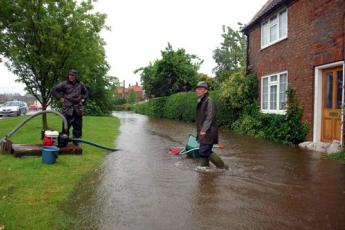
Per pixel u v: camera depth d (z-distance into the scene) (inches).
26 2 498.3
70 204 210.1
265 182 269.4
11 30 515.2
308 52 497.0
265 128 589.3
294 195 235.6
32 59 518.3
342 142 410.9
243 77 716.0
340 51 423.8
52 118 916.6
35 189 234.2
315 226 181.6
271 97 632.4
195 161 354.6
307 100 498.9
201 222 185.6
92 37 559.5
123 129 738.2
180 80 1453.0
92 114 1305.4
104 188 246.5
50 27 503.2
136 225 180.5
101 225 179.5
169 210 203.0
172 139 550.3
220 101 800.9
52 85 548.7
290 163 348.2
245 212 201.3
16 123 747.4
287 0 547.5
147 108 1708.9
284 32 582.2
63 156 355.9
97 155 375.2
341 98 436.5
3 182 248.2
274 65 612.7
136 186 253.8
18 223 175.6
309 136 489.7
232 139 556.4
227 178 281.4
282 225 182.7
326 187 256.4
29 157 339.6
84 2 546.0
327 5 450.0
